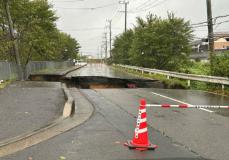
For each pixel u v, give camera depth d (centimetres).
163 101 1777
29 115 1248
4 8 3641
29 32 3847
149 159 737
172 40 4234
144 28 4656
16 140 890
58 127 1073
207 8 2900
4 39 3591
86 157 750
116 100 1791
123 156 757
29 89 2239
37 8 3900
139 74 4500
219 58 2569
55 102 1602
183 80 3244
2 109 1379
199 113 1380
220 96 2070
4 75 3086
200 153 792
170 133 1001
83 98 1867
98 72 5506
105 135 965
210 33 2891
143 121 831
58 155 765
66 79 3078
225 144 877
